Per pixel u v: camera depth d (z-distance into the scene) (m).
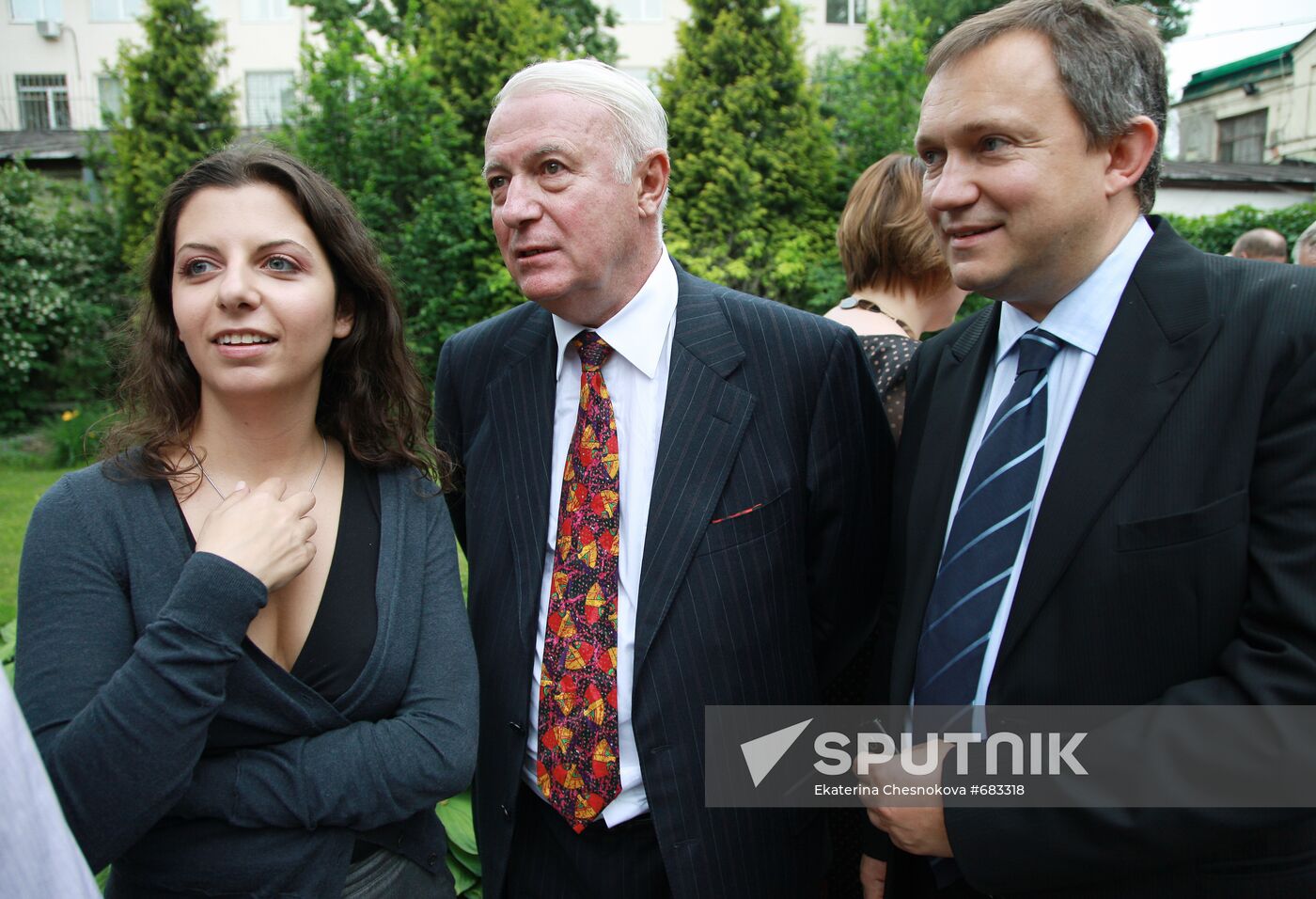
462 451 1.85
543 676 1.56
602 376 1.62
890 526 1.65
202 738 1.06
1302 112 17.30
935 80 1.27
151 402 1.29
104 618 1.12
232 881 1.13
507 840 1.59
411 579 1.32
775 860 1.60
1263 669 1.05
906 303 2.12
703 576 1.52
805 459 1.67
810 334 1.70
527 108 1.48
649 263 1.63
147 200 11.82
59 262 12.11
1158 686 1.15
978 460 1.35
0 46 19.66
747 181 9.87
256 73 18.77
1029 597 1.21
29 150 13.77
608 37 15.06
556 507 1.63
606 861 1.55
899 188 2.05
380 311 1.40
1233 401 1.12
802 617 1.66
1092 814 1.12
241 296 1.16
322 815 1.15
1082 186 1.20
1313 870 1.12
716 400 1.59
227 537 1.12
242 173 1.21
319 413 1.42
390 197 9.88
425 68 9.95
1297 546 1.05
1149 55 1.21
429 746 1.22
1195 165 15.02
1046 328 1.30
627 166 1.52
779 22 10.26
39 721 1.05
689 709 1.50
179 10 12.38
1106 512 1.17
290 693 1.17
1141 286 1.23
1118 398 1.19
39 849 0.80
